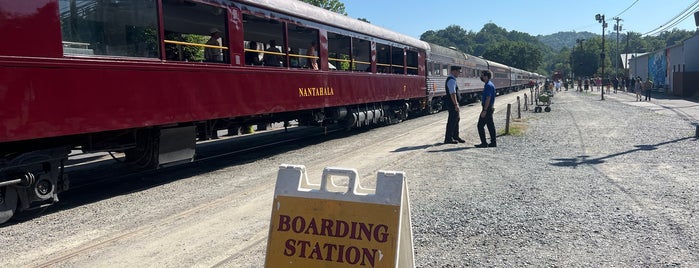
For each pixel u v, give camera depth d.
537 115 20.64
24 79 5.55
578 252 4.36
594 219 5.31
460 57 28.53
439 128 15.73
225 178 8.31
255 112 9.46
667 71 45.38
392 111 17.91
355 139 13.76
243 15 9.31
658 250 4.35
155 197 6.96
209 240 4.98
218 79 8.51
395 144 12.12
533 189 6.80
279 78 10.23
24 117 5.55
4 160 5.59
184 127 8.32
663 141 11.66
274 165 9.59
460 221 5.34
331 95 12.46
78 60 6.12
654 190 6.59
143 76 7.07
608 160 9.12
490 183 7.26
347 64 14.22
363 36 14.31
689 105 25.97
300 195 3.07
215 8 8.62
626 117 18.95
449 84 11.63
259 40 12.92
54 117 5.86
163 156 7.91
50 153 6.11
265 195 6.90
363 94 14.34
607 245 4.51
